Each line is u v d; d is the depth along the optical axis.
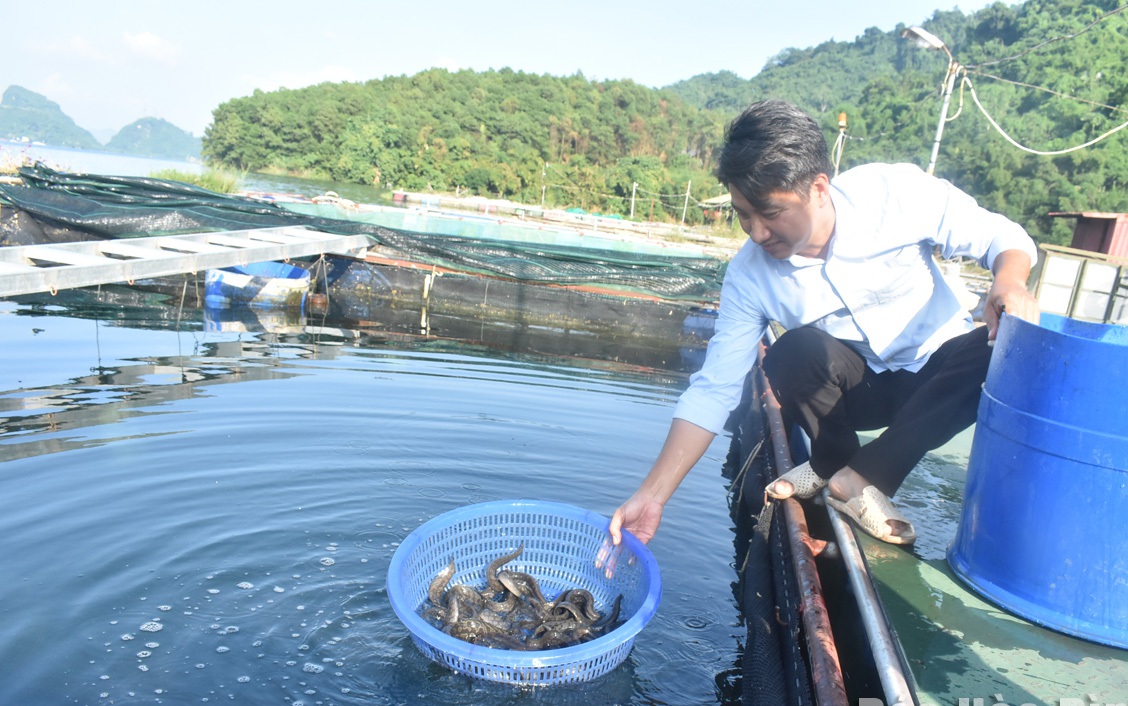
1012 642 2.35
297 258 11.55
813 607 2.69
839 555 3.21
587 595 3.49
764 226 2.75
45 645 2.92
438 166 66.62
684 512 4.87
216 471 4.65
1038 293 12.09
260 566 3.64
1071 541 2.36
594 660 2.93
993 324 2.68
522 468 5.14
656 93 102.56
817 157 2.61
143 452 4.86
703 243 33.06
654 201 59.09
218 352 7.81
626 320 11.19
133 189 12.58
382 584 3.58
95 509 4.06
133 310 9.80
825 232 3.00
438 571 3.56
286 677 2.88
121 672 2.81
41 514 3.95
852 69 184.75
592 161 80.00
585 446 5.69
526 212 38.19
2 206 11.32
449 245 11.73
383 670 2.97
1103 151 49.50
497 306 11.36
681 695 3.00
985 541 2.66
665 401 7.38
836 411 3.43
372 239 11.70
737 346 3.28
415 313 11.30
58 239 11.32
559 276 11.35
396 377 7.29
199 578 3.49
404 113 75.44
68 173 12.81
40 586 3.32
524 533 3.82
